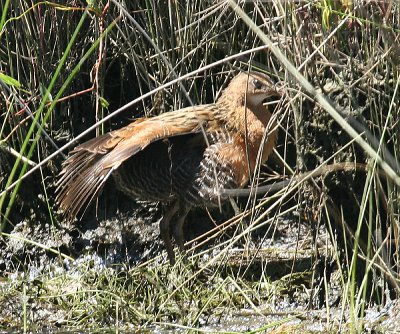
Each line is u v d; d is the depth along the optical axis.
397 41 8.75
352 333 8.12
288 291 10.74
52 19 11.91
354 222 9.91
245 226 11.62
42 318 10.65
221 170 10.91
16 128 11.80
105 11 11.38
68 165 11.21
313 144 9.98
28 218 12.45
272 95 11.05
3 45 12.12
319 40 9.49
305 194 10.20
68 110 12.32
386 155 8.04
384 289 9.78
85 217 12.41
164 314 10.49
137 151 10.62
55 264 12.02
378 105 9.44
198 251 11.90
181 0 11.55
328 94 9.66
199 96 12.07
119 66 12.44
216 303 10.66
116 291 11.01
